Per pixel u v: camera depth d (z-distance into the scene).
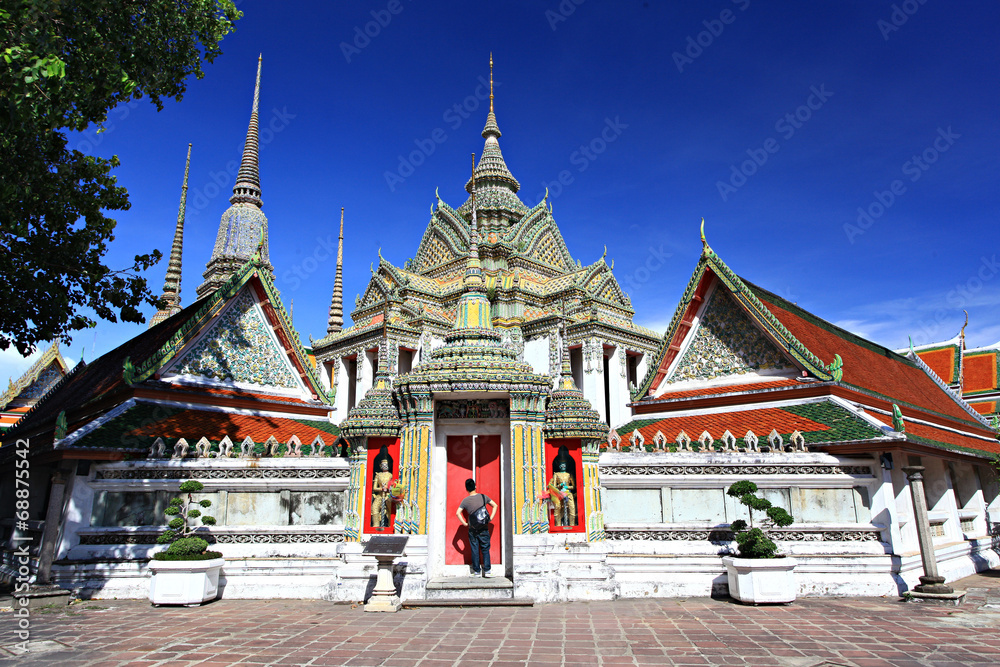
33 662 7.25
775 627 9.11
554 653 7.61
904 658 7.40
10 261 12.34
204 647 7.94
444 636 8.52
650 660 7.29
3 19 8.91
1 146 11.09
